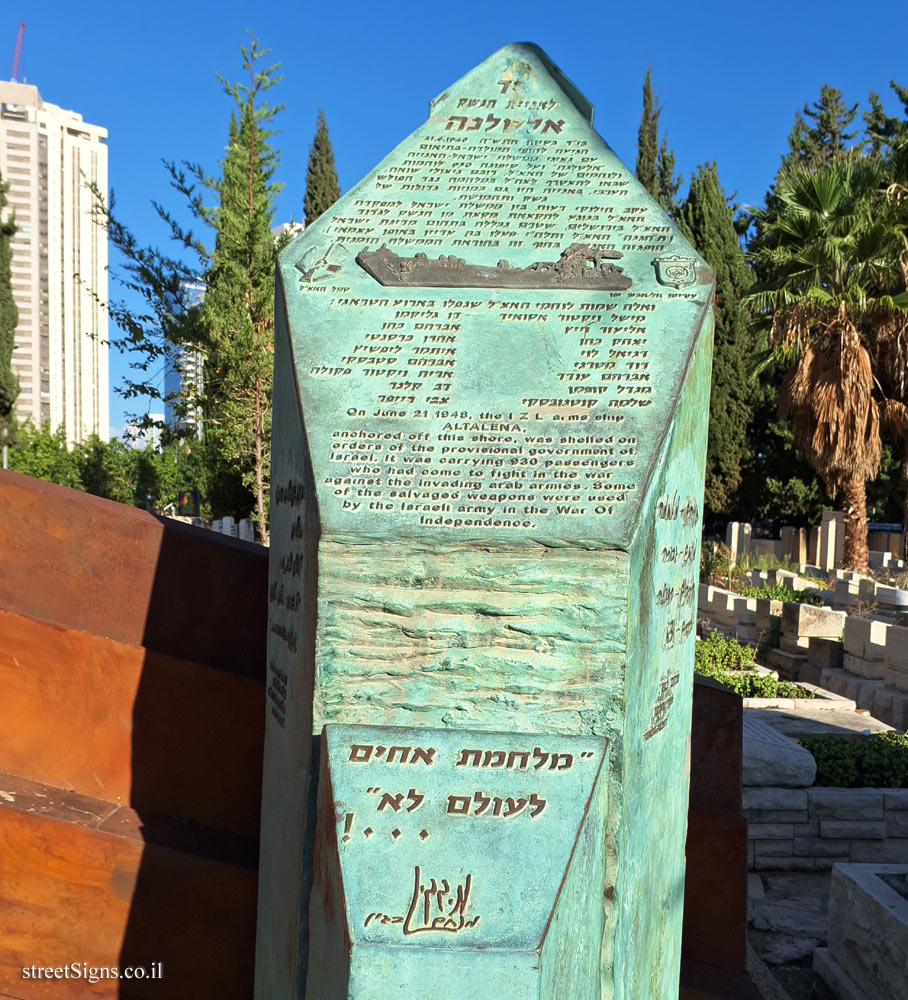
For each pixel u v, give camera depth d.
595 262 3.45
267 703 3.52
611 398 3.09
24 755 4.19
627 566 2.79
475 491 2.89
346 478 2.93
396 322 3.30
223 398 13.44
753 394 29.38
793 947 5.36
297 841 2.90
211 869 3.79
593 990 2.58
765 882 6.22
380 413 3.07
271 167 12.86
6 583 4.25
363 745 2.65
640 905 2.98
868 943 4.59
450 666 2.82
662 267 3.42
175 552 4.20
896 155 21.22
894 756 6.66
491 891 2.30
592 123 4.09
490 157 3.83
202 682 4.12
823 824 6.36
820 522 29.11
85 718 4.18
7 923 3.79
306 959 2.76
